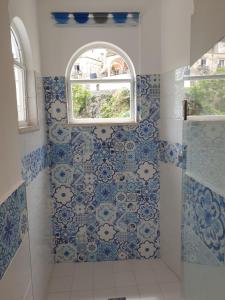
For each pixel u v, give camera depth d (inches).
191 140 50.9
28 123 85.8
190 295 52.5
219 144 39.2
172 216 97.0
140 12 98.8
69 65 102.1
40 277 82.7
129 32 100.0
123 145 104.0
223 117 37.8
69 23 97.8
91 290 90.9
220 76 38.3
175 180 93.3
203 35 43.8
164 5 96.6
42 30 97.9
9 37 42.5
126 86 106.7
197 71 47.2
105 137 103.3
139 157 104.9
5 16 40.9
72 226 107.0
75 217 106.7
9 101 41.6
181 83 84.7
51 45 98.9
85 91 106.7
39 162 87.4
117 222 107.8
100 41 100.0
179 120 87.7
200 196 46.8
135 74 102.1
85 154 103.8
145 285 92.7
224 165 37.9
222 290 38.7
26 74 85.8
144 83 101.9
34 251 75.8
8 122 40.9
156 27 99.5
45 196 95.0
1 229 35.2
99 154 104.1
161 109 102.0
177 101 88.3
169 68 94.0
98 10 98.4
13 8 68.6
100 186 105.8
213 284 41.9
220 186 39.3
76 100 106.8
